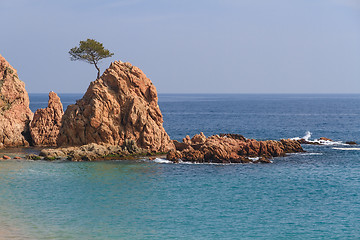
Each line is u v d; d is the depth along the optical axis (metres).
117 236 48.06
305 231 50.91
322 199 64.25
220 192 67.38
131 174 78.25
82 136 96.81
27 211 56.09
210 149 91.38
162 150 97.69
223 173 80.12
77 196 63.69
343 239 48.59
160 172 80.19
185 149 94.38
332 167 86.81
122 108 98.12
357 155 101.19
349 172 82.25
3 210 56.19
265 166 87.00
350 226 52.75
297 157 97.56
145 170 81.56
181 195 65.38
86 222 52.47
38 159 90.12
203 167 85.19
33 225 50.81
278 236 49.25
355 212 58.19
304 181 74.94
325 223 53.78
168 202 61.69
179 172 80.38
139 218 54.53
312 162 91.75
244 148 96.75
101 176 76.19
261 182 73.94
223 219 54.75
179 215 56.09
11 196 62.75
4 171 78.44
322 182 74.38
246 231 50.69
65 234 48.19
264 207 60.06
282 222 53.94
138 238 47.66
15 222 51.66
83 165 84.88
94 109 95.12
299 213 57.53
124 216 55.22
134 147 94.50
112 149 93.19
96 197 63.41
